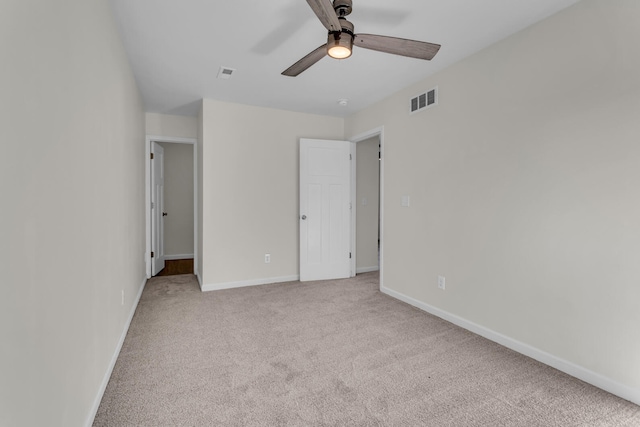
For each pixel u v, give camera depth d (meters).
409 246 3.56
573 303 2.13
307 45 2.69
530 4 2.12
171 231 6.40
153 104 4.23
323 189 4.60
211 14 2.25
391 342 2.61
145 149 4.69
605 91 1.96
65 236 1.30
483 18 2.29
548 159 2.26
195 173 4.89
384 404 1.82
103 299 1.91
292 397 1.88
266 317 3.15
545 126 2.28
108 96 2.07
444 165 3.11
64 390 1.28
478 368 2.21
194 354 2.39
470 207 2.85
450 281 3.05
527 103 2.39
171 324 2.97
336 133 4.85
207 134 4.05
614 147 1.93
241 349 2.48
